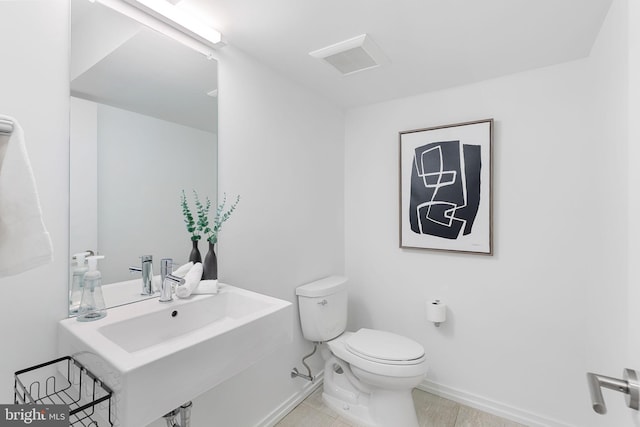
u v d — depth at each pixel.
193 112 1.53
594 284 1.69
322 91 2.32
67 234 1.12
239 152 1.75
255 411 1.80
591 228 1.75
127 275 1.30
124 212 1.28
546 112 1.91
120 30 1.26
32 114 1.03
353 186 2.67
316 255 2.35
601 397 0.71
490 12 1.40
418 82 2.15
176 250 1.46
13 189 0.71
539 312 1.94
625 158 1.14
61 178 1.10
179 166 1.47
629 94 0.96
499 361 2.06
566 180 1.86
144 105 1.35
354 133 2.66
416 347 1.87
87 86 1.17
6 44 0.98
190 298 1.38
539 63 1.88
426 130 2.28
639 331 0.79
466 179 2.13
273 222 1.96
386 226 2.51
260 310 1.31
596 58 1.62
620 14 1.19
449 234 2.20
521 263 1.99
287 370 2.05
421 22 1.48
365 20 1.46
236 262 1.72
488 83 2.10
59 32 1.09
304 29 1.54
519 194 2.00
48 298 1.07
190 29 1.44
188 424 1.23
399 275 2.45
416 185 2.33
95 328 1.03
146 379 0.82
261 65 1.88
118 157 1.27
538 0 1.32
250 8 1.37
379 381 1.76
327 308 2.12
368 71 1.99
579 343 1.82
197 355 0.96
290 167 2.11
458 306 2.20
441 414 2.05
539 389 1.93
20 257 0.71
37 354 1.04
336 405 2.05
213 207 1.61
